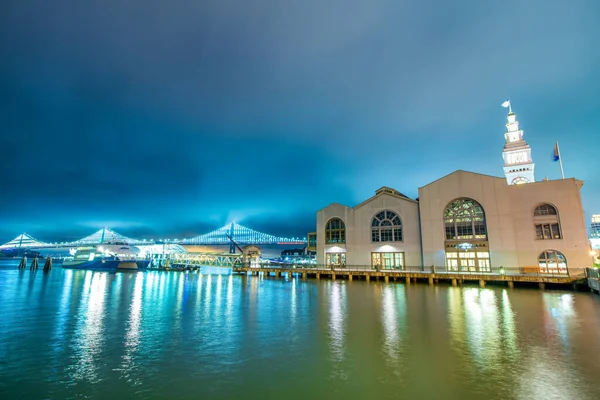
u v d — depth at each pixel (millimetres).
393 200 51625
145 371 11375
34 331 16906
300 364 11953
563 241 40750
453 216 46938
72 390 9906
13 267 137125
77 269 111750
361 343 14461
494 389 9828
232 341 14891
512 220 43438
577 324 17922
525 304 24891
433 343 14367
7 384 10305
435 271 46188
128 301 28219
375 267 46969
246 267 67625
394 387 10016
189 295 32500
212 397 9461
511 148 83188
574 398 9219
